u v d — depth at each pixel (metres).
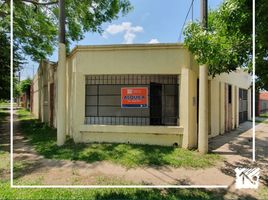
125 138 9.05
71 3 13.21
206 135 8.09
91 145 8.77
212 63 5.78
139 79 9.22
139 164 6.88
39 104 20.48
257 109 23.47
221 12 5.56
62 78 9.17
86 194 4.98
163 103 9.12
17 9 12.88
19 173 6.26
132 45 8.90
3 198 4.72
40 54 15.27
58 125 9.06
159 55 8.84
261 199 4.95
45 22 13.90
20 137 11.53
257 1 4.90
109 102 9.41
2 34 13.95
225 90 13.08
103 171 6.43
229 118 13.75
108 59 9.11
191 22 5.98
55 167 6.71
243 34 5.57
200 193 5.16
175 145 8.76
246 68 5.88
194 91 8.99
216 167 6.86
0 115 26.12
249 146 9.43
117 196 4.91
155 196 4.93
